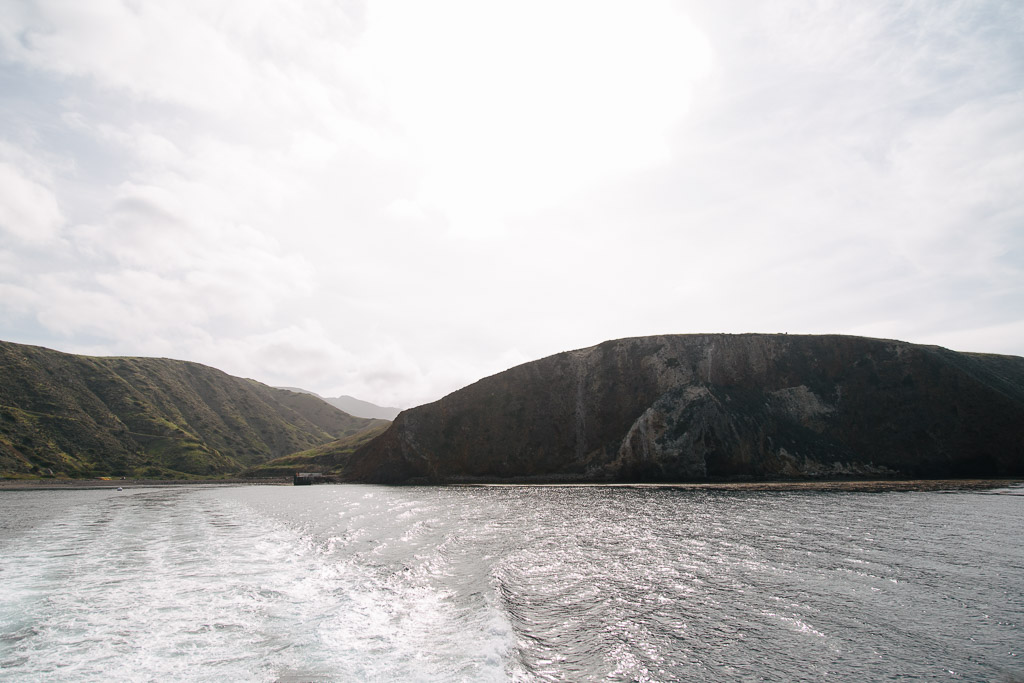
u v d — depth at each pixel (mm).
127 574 23234
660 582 21250
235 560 26312
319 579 22188
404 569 23953
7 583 21688
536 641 15102
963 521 35250
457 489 76875
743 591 19828
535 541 30672
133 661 13594
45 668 13219
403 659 13633
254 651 14219
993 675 12805
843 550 26469
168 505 57812
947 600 18453
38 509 53625
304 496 69438
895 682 12500
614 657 13930
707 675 12875
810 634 15516
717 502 49406
